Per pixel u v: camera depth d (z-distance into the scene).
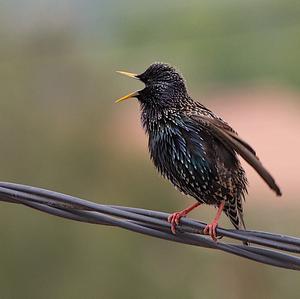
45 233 15.74
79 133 16.83
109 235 15.85
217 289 16.30
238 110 33.06
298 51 36.19
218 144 9.20
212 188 9.30
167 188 16.58
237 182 9.31
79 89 17.64
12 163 16.56
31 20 18.88
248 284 16.53
